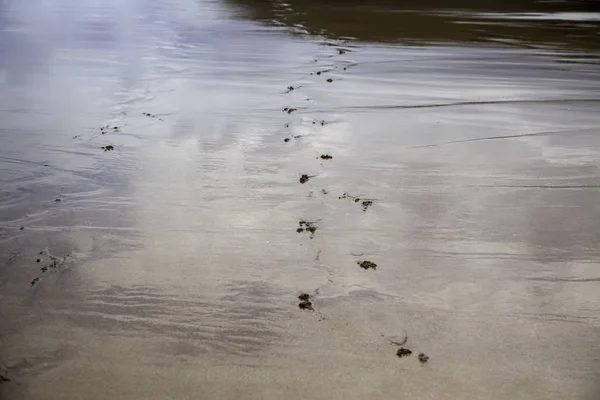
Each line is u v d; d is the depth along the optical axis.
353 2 11.62
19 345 2.33
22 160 4.08
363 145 4.34
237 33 8.53
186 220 3.27
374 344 2.33
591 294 2.65
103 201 3.50
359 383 2.13
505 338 2.37
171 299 2.61
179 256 2.93
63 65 6.71
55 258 2.92
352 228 3.20
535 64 6.85
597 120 4.92
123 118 4.94
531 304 2.58
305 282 2.73
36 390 2.10
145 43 7.88
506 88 5.85
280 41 8.00
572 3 11.98
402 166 3.98
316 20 9.58
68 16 9.95
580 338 2.37
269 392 2.09
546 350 2.30
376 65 6.71
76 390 2.11
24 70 6.48
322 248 3.01
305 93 5.62
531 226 3.21
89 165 3.99
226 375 2.18
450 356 2.26
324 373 2.18
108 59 7.00
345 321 2.47
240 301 2.60
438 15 10.13
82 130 4.66
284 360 2.25
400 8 10.89
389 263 2.88
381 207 3.42
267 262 2.88
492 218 3.29
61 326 2.44
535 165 4.00
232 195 3.56
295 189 3.64
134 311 2.54
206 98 5.48
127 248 3.01
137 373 2.19
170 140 4.44
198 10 10.69
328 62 6.83
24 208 3.42
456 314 2.51
